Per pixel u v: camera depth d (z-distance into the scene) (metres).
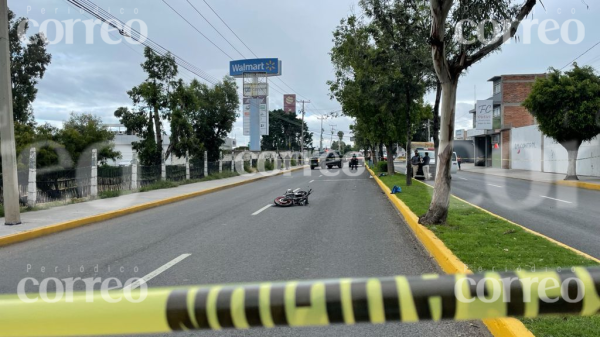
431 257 7.06
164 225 11.00
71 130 23.89
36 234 9.66
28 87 23.11
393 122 26.03
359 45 19.39
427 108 27.45
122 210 13.16
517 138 37.41
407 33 13.49
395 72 16.72
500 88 41.91
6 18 10.43
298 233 9.45
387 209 13.26
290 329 4.27
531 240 7.19
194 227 10.57
